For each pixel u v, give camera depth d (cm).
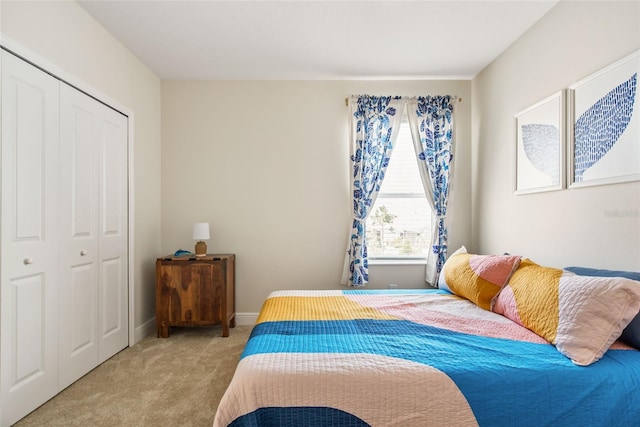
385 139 358
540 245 254
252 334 188
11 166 183
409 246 374
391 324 196
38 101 202
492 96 324
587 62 208
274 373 136
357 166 354
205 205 368
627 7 181
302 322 201
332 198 368
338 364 142
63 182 222
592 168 202
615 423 130
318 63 329
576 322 152
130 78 306
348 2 236
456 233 368
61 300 220
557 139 231
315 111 368
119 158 289
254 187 368
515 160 283
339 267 367
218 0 233
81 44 239
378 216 375
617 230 187
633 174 175
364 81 368
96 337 256
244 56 314
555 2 234
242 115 368
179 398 211
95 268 256
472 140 367
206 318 322
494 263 230
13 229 184
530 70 266
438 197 354
